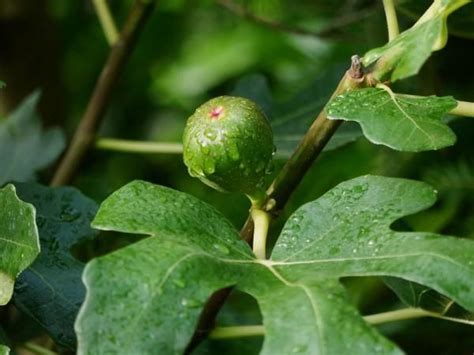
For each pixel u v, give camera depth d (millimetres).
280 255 465
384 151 819
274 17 964
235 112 481
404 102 476
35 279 531
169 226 457
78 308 523
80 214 567
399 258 438
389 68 484
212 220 471
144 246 437
